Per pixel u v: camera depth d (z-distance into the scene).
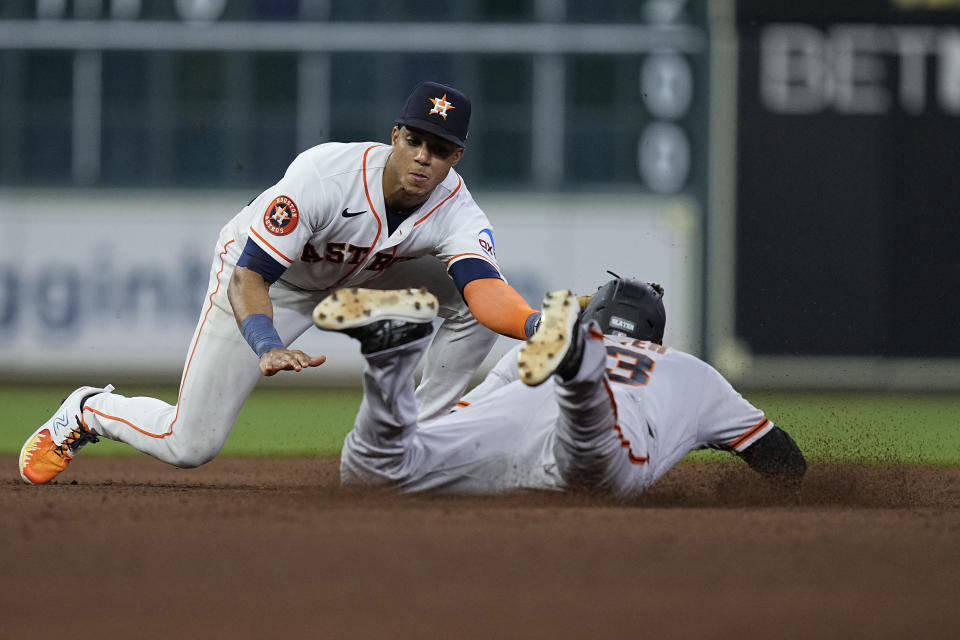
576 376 10.55
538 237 49.25
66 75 48.78
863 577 8.49
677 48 48.56
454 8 48.75
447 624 7.03
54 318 48.16
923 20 47.22
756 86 47.97
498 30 48.81
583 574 8.51
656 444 12.51
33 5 48.69
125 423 14.56
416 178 12.95
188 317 48.47
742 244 48.22
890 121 47.34
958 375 47.06
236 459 23.33
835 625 7.08
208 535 9.98
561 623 7.07
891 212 47.44
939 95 47.22
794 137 47.78
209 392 14.04
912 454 24.72
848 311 47.56
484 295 13.22
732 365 48.06
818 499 13.58
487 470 12.59
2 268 48.28
